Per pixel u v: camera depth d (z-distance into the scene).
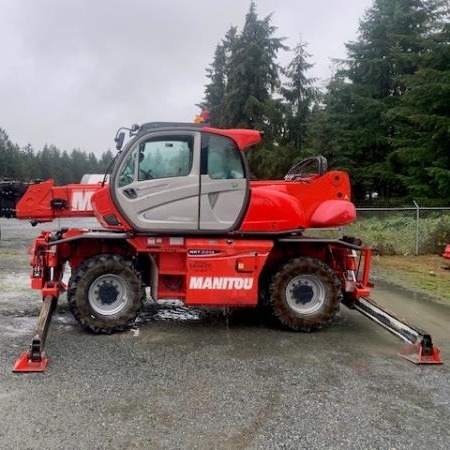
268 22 29.02
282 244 6.43
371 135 25.09
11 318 6.32
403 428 3.70
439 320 7.03
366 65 26.42
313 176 7.06
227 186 6.00
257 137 6.09
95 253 6.36
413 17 25.27
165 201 5.89
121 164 5.82
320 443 3.44
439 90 19.53
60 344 5.37
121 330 5.88
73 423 3.60
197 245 5.94
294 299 6.23
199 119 6.25
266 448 3.35
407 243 13.98
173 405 3.95
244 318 6.78
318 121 25.78
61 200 7.07
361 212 15.86
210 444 3.38
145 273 6.44
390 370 4.93
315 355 5.32
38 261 5.91
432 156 20.66
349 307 6.64
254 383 4.46
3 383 4.26
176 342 5.61
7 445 3.26
